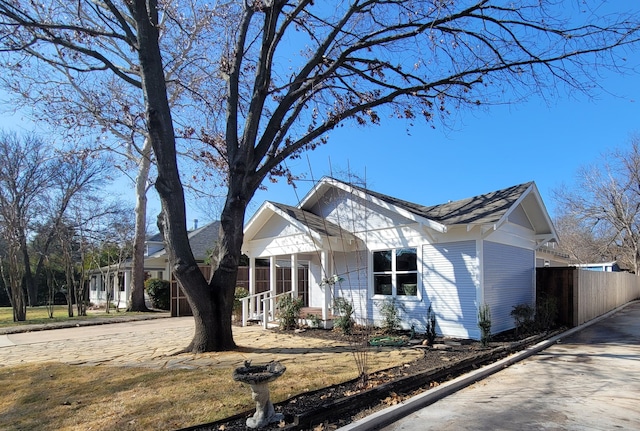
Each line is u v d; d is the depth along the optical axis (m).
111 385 5.89
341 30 10.12
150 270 29.33
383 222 12.12
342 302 11.70
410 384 5.96
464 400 5.57
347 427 4.34
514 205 10.35
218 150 10.89
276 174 10.81
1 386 6.04
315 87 10.52
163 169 8.36
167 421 4.40
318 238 11.95
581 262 37.06
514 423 4.64
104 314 20.47
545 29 9.13
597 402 5.38
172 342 10.53
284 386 5.67
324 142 11.60
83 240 23.95
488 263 10.46
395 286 11.77
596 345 9.91
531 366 7.62
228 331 8.86
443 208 12.52
